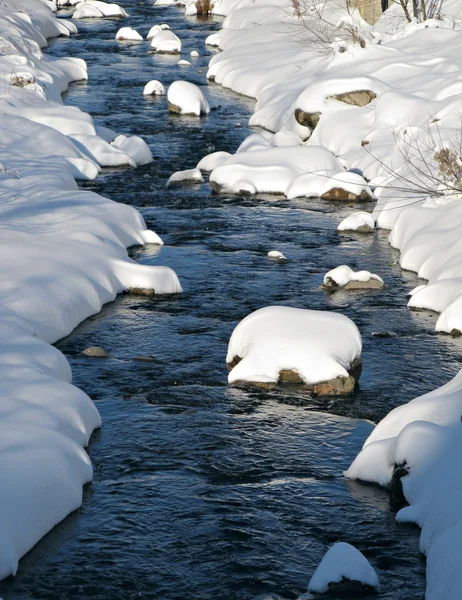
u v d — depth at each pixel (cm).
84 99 4412
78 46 5894
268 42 5206
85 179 3097
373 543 1159
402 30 4547
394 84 3700
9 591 1064
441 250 2214
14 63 4228
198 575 1097
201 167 3262
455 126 3023
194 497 1270
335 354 1625
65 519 1207
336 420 1509
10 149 3038
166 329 1886
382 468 1299
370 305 2039
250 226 2644
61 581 1084
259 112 3988
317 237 2550
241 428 1476
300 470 1349
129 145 3388
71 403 1395
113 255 2142
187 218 2716
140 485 1298
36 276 1902
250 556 1134
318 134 3500
